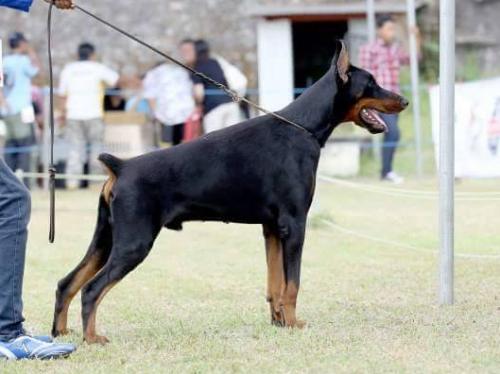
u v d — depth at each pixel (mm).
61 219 17922
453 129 10031
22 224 8234
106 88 24766
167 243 15141
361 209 18641
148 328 9445
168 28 32344
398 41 31828
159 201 8664
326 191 21641
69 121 22609
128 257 8562
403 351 8211
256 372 7656
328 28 33875
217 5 32406
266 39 29141
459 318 9547
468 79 32688
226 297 11062
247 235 15898
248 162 8977
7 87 21500
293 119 9242
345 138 24844
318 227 16156
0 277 8203
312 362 7906
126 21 32219
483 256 11969
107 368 7863
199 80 22078
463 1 34688
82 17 31969
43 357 8148
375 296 10938
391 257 13562
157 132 23750
